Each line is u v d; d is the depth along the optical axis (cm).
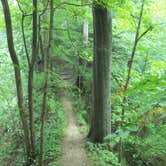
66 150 922
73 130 1167
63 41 1478
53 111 1280
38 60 1270
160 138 728
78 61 1675
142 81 207
